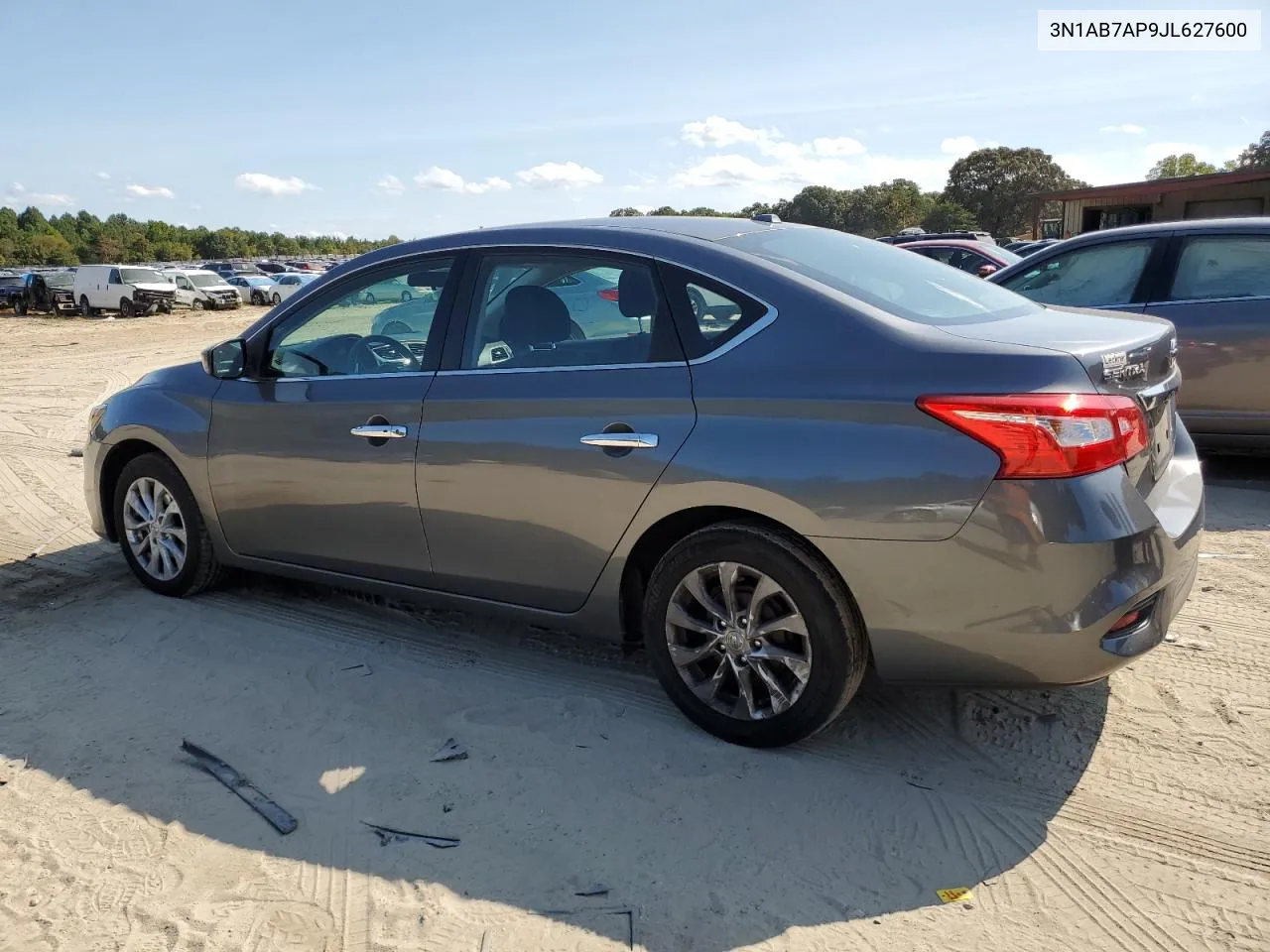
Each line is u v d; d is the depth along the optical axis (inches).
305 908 101.7
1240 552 197.3
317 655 162.6
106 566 211.0
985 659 111.3
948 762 125.2
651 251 134.0
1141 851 107.1
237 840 113.6
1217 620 164.6
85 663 161.8
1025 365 107.8
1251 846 107.3
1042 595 106.7
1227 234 244.7
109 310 1413.6
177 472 182.5
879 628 114.9
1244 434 243.6
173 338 996.6
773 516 117.8
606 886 103.7
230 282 1759.4
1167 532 114.3
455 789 122.2
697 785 121.1
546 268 142.2
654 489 125.3
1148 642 111.9
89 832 115.7
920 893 101.7
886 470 111.3
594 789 121.1
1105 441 107.3
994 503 106.8
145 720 142.3
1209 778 119.8
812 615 118.4
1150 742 128.3
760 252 133.9
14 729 140.3
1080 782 120.0
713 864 106.9
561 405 133.4
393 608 182.9
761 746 127.6
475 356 145.3
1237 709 135.4
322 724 139.8
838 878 104.3
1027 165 3710.6
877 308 121.0
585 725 136.8
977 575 108.5
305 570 169.5
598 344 134.8
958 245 621.3
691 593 128.1
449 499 144.3
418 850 110.6
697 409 123.3
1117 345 114.2
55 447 359.6
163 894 104.6
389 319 156.4
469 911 100.6
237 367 171.8
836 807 116.2
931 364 111.7
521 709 142.0
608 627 137.6
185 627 175.8
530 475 135.5
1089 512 106.0
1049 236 1398.9
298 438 161.2
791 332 121.2
